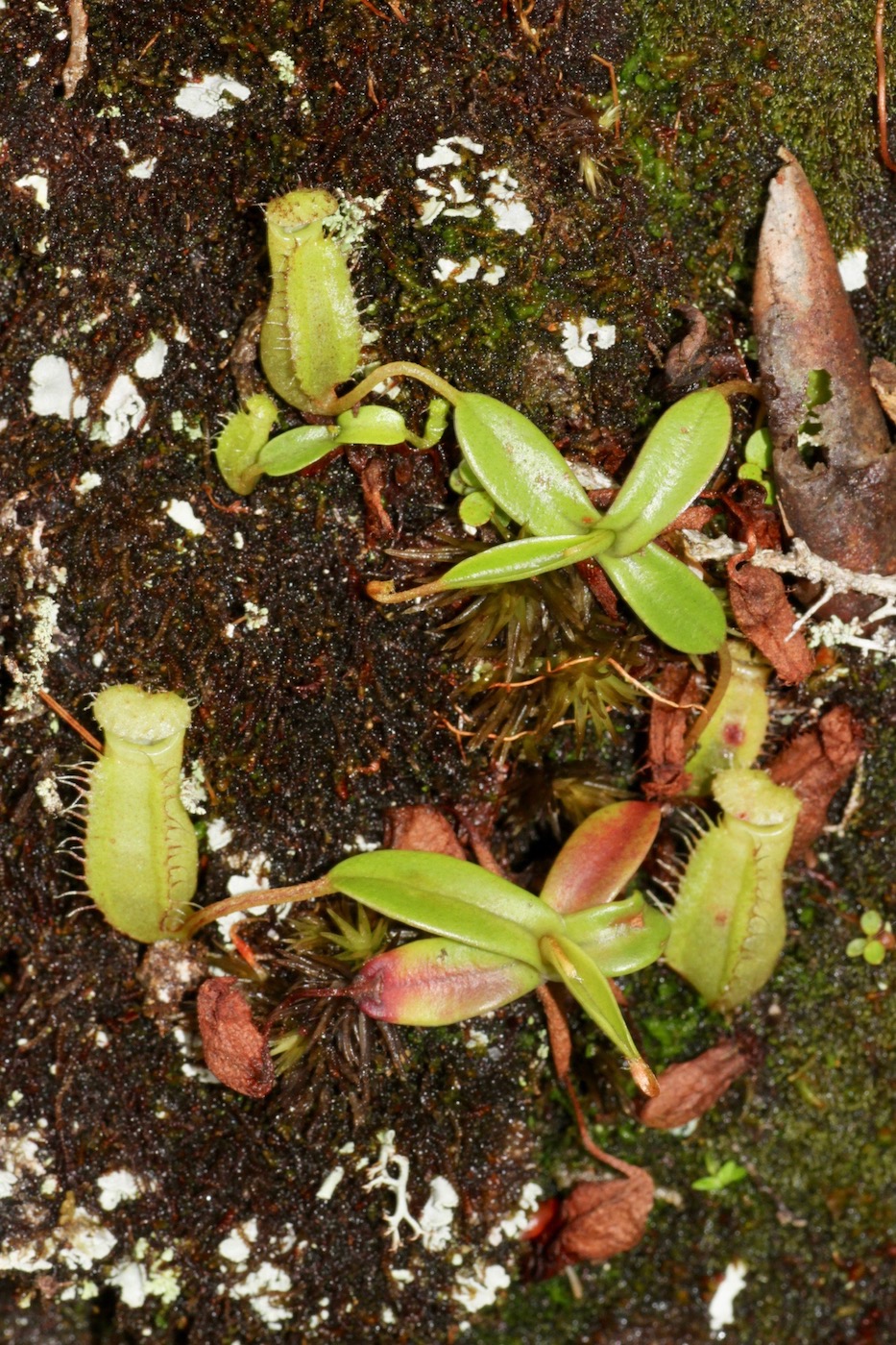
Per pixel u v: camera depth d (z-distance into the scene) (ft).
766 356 0.84
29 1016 0.86
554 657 0.85
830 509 0.84
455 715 0.86
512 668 0.85
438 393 0.84
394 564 0.85
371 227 0.84
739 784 0.85
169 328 0.84
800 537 0.84
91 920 0.86
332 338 0.82
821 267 0.84
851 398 0.84
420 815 0.86
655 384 0.85
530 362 0.85
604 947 0.84
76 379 0.84
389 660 0.86
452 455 0.85
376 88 0.83
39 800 0.85
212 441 0.84
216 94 0.83
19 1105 0.86
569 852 0.85
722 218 0.85
